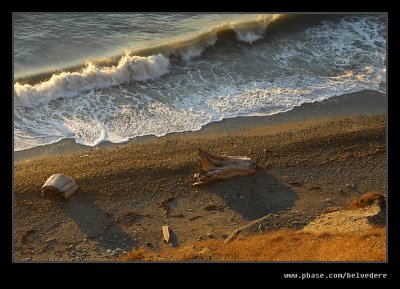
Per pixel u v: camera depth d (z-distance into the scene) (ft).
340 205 79.10
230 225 76.02
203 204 79.82
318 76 111.34
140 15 124.36
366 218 70.79
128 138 93.15
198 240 73.26
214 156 83.30
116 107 100.83
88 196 80.89
